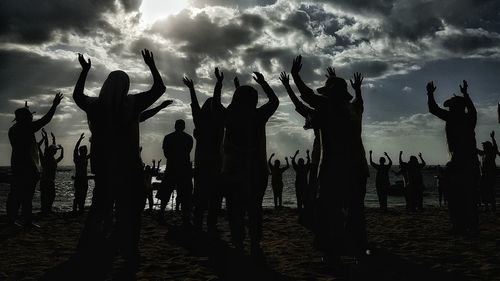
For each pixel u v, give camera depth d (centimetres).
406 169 1506
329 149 499
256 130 546
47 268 480
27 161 797
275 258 545
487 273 448
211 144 751
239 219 570
